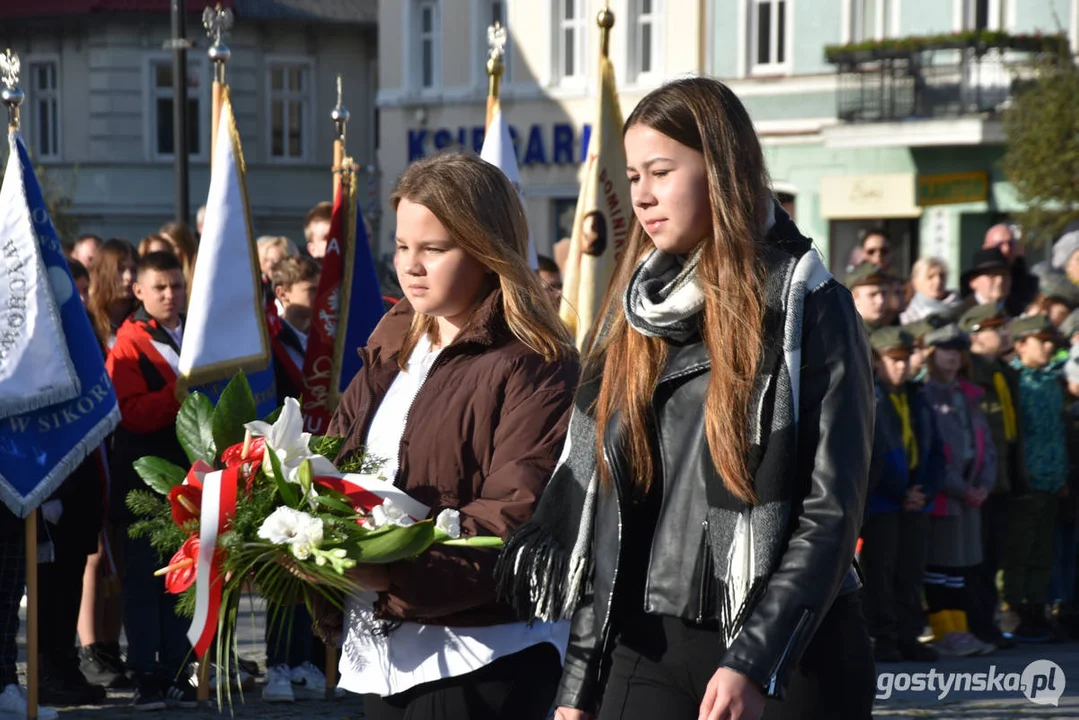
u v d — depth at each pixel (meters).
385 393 4.15
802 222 28.02
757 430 3.13
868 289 9.99
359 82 40.12
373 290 8.64
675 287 3.36
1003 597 10.93
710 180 3.26
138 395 7.83
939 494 10.02
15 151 7.29
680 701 3.35
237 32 38.34
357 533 3.63
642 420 3.36
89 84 38.00
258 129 38.75
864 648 3.35
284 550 3.61
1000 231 13.14
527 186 31.91
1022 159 21.34
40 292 7.20
